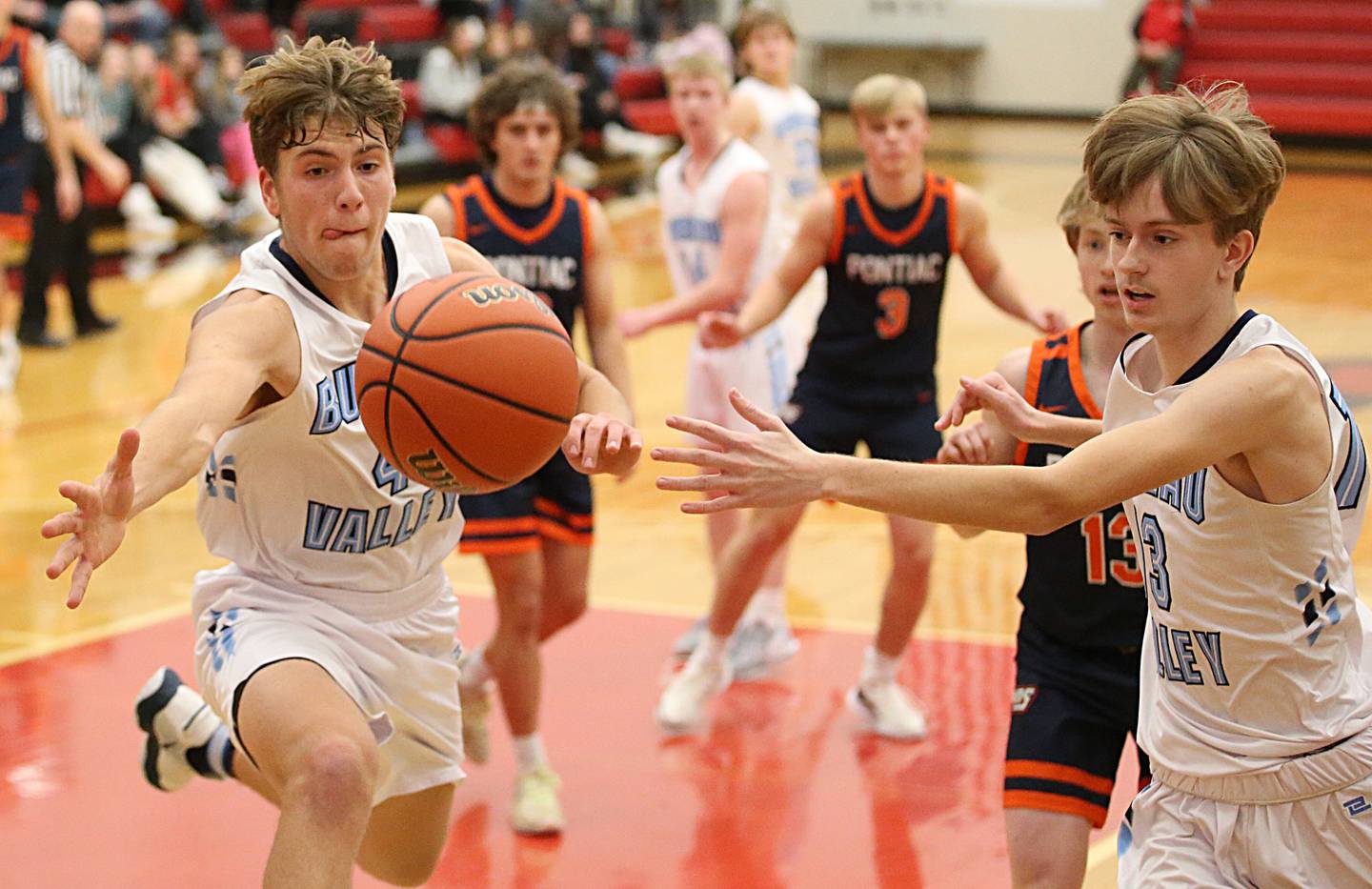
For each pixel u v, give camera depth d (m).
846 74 28.64
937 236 5.52
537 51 21.69
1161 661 2.98
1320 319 12.12
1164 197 2.58
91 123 12.30
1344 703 2.85
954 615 6.69
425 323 2.97
